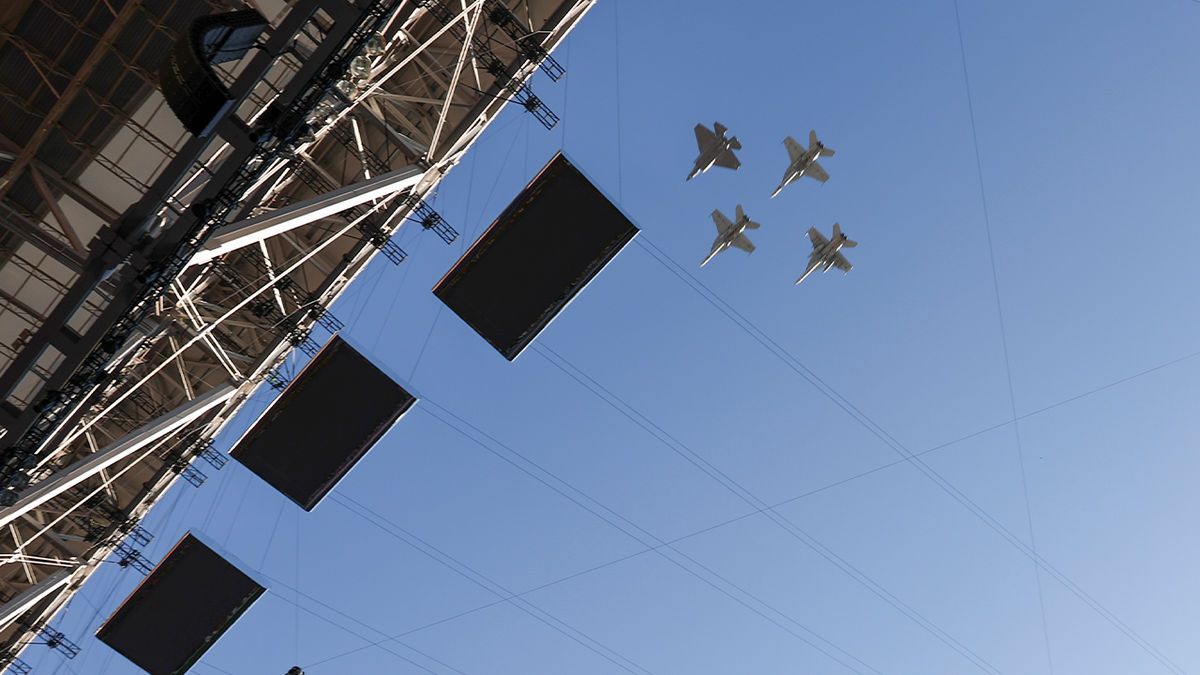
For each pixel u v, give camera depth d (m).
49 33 19.45
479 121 22.16
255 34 15.64
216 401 24.02
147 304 16.88
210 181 16.27
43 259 22.06
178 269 16.52
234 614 24.41
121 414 26.20
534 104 20.95
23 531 27.69
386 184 20.36
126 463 27.38
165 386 26.61
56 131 20.47
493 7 20.72
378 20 15.80
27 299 22.66
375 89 19.00
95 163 21.20
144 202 16.16
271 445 22.27
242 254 24.52
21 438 16.97
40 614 27.23
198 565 24.34
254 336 25.88
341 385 21.92
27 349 16.64
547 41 21.36
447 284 21.17
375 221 22.33
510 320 21.62
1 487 17.28
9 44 19.56
